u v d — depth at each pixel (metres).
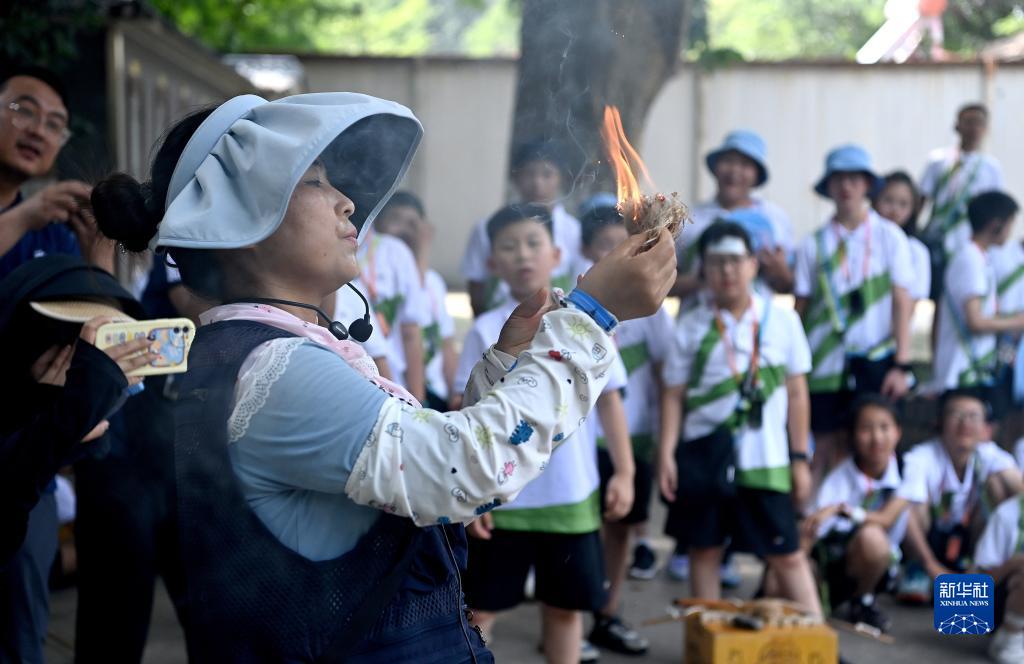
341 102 1.46
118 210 1.55
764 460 3.78
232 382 1.39
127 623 2.97
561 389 1.34
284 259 1.46
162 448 2.91
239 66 10.27
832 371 5.02
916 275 5.11
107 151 6.28
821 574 4.25
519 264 3.35
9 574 2.38
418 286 4.21
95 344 1.76
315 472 1.32
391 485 1.30
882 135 13.85
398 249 4.18
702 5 7.80
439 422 1.32
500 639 4.12
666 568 5.04
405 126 1.60
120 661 2.97
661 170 13.93
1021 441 4.85
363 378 1.38
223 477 1.38
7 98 2.95
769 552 3.78
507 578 3.25
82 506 2.94
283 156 1.37
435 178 14.07
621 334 4.18
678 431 3.90
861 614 4.21
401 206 4.66
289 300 1.50
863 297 5.00
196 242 1.37
